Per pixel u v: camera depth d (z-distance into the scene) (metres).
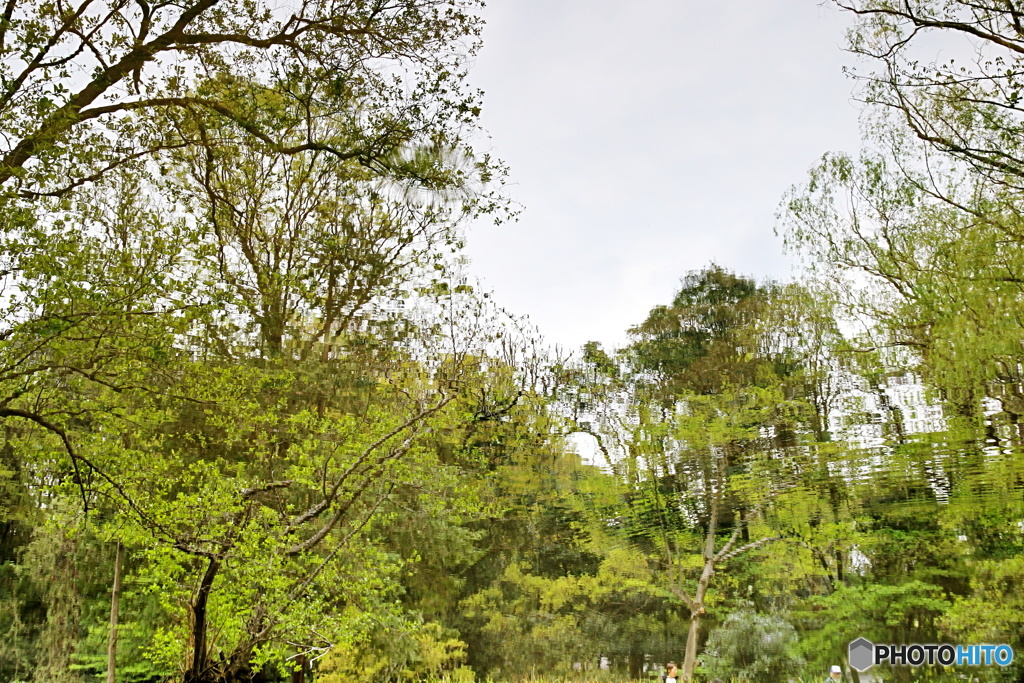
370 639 13.65
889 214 13.54
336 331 15.59
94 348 7.70
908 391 14.11
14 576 17.86
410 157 13.01
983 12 8.54
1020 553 13.65
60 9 8.05
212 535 8.37
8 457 13.56
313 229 14.79
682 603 19.11
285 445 12.62
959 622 13.62
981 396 11.98
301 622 8.67
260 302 11.91
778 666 16.45
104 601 17.09
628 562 19.28
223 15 10.02
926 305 12.08
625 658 18.58
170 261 8.27
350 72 11.80
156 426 10.38
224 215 12.13
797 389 16.98
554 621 18.66
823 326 15.71
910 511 15.36
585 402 20.67
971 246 11.16
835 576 17.44
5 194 6.90
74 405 8.19
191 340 9.92
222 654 9.06
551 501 19.50
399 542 15.33
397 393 14.99
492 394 17.28
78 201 8.43
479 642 18.20
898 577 16.31
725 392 18.62
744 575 18.38
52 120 7.43
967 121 10.62
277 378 10.59
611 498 19.23
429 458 11.31
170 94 10.49
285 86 11.59
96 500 9.18
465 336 17.62
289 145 13.09
